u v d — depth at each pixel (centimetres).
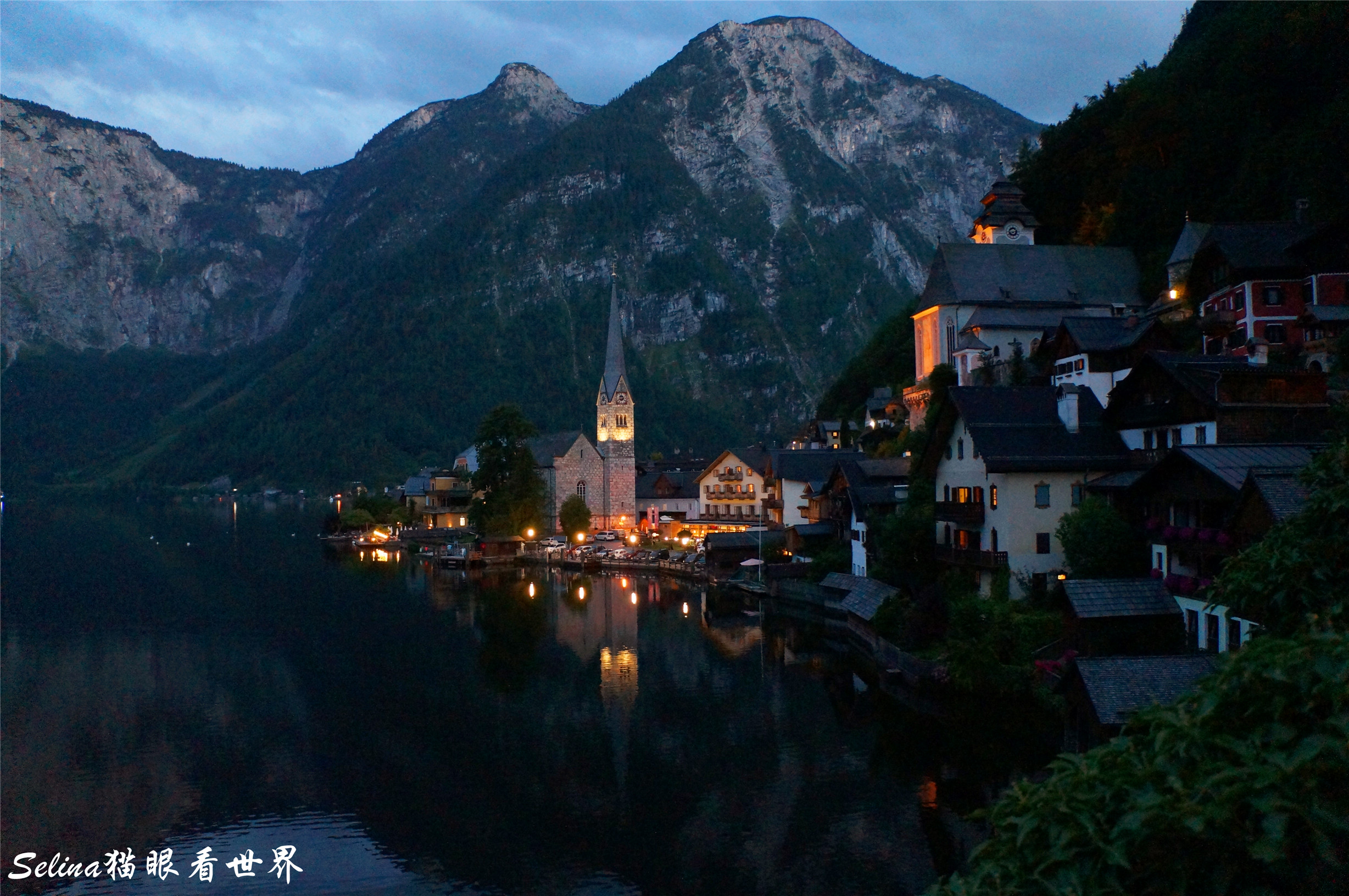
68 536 19312
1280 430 5812
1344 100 10525
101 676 7262
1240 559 2573
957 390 7144
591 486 18250
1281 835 1107
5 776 5234
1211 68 13762
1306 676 1277
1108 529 5959
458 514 19738
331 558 15525
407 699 6638
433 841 4416
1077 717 4347
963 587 6856
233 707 6475
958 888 1411
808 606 9562
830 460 12738
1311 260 7900
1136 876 1237
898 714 5944
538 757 5481
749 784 4950
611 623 9350
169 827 4594
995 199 15400
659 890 3900
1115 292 12262
